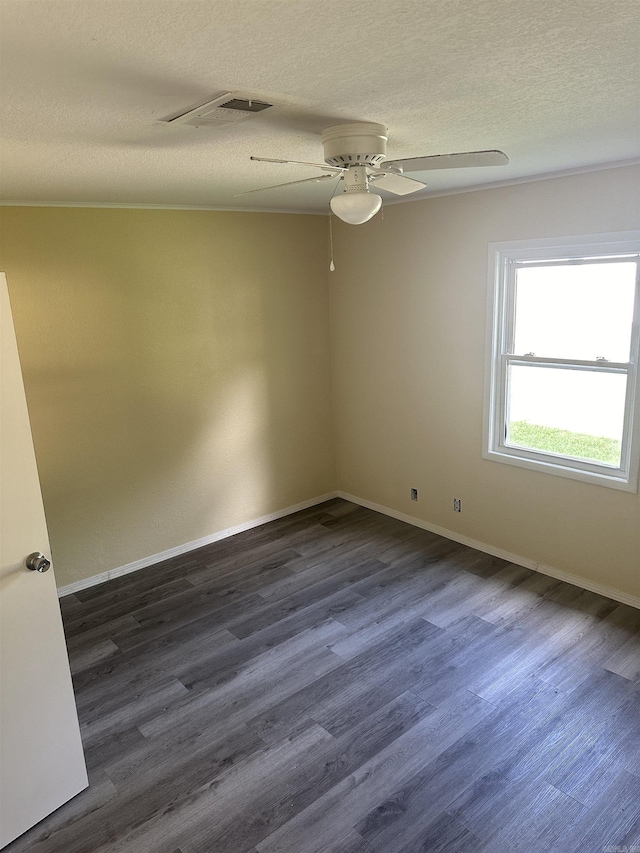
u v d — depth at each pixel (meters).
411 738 2.61
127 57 1.31
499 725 2.66
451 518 4.48
